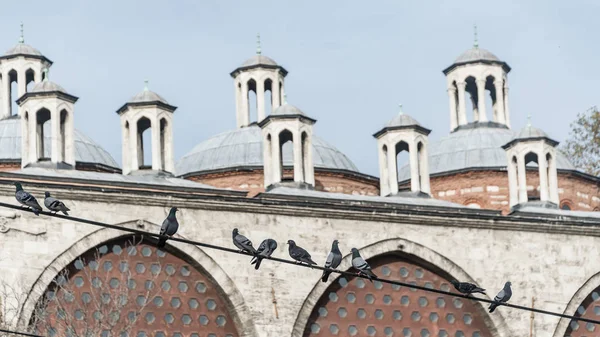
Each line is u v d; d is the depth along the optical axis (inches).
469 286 1583.4
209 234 2229.3
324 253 2273.6
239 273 2228.1
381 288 2305.6
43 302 2113.7
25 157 2346.2
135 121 2385.6
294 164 2433.6
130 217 2197.3
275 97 2864.2
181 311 2198.6
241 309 2214.6
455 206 2426.2
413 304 2315.5
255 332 2209.6
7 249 2126.0
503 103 2987.2
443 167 2874.0
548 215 2460.6
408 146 2504.9
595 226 2395.4
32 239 2139.5
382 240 2309.3
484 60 2979.8
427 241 2332.7
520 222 2372.0
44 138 2667.3
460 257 2341.3
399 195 2480.3
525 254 2370.8
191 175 2763.3
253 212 2257.6
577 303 2368.4
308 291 2250.2
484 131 2930.6
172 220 1503.4
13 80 2815.0
